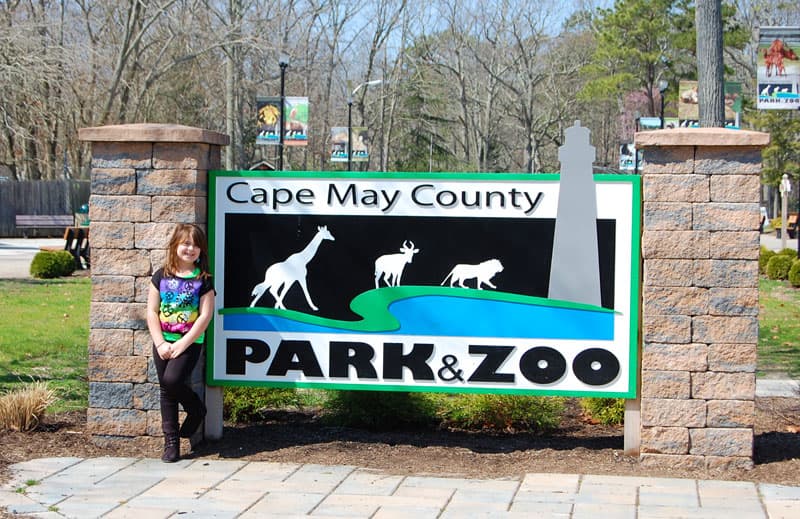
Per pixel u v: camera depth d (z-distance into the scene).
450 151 76.19
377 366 6.78
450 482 5.99
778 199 74.94
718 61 10.47
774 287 23.08
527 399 7.50
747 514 5.31
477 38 65.44
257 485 5.91
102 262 6.72
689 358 6.28
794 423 7.87
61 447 6.76
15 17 26.27
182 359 6.34
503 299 6.65
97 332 6.74
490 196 6.65
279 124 32.31
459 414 7.49
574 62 67.00
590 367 6.57
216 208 6.88
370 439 7.18
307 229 6.83
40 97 24.20
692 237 6.26
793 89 13.30
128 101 37.66
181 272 6.43
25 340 12.02
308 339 6.83
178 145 6.65
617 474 6.19
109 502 5.54
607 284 6.55
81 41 34.09
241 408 7.61
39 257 22.11
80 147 43.81
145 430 6.73
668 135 6.20
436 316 6.72
